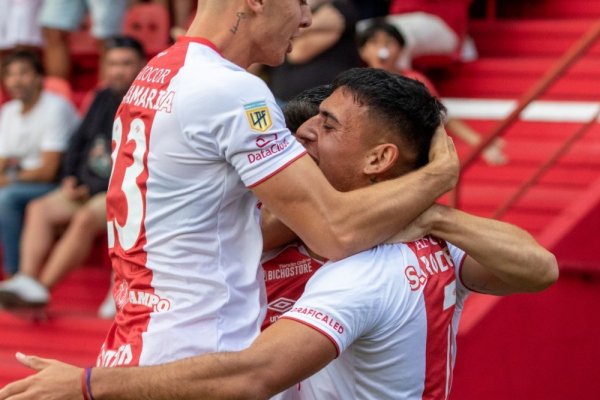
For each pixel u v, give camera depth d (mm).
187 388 4371
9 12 14750
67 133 12328
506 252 4824
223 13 4816
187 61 4719
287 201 4594
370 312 4566
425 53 12344
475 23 13453
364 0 12938
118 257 4875
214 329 4660
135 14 13992
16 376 11367
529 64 12562
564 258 10094
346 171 4820
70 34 14992
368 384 4766
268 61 4988
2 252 13281
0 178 12484
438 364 4883
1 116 12852
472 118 12312
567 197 10922
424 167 4773
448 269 4910
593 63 12258
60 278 11352
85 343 11406
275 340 4438
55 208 11633
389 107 4742
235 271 4738
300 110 5262
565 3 13672
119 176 4863
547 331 9891
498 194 11211
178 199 4645
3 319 11812
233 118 4547
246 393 4359
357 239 4590
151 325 4684
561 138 11852
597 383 9977
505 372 9695
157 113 4672
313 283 4641
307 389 4914
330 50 10477
